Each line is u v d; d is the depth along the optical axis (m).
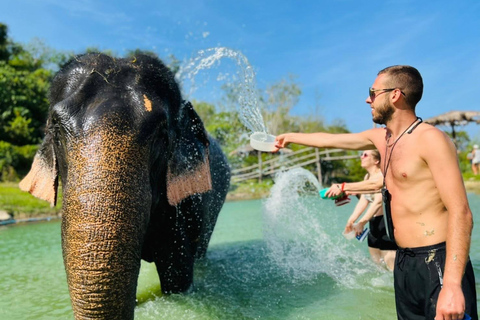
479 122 20.83
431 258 2.28
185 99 3.91
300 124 43.03
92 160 2.43
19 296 4.56
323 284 4.63
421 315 2.42
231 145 25.97
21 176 23.78
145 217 2.53
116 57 3.44
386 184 2.55
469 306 2.14
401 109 2.43
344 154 25.48
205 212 5.08
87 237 2.21
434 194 2.28
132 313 2.35
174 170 3.55
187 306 3.98
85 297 2.17
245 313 3.77
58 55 38.56
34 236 9.23
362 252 6.17
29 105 30.89
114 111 2.68
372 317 3.53
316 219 9.27
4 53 39.06
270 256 6.16
